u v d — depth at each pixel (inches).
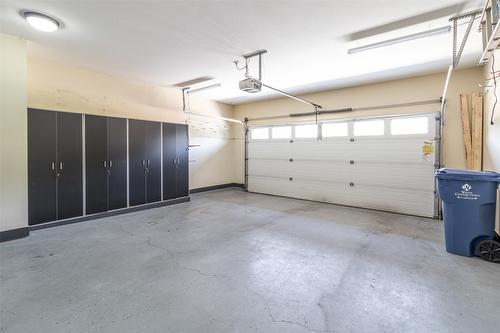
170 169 231.8
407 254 120.5
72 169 169.6
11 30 129.3
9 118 136.2
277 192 282.7
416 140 199.2
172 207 222.2
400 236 146.9
